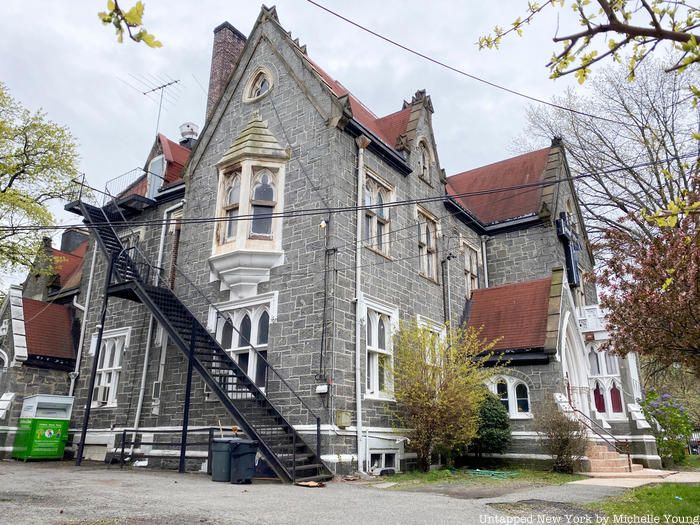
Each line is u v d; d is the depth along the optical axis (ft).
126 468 52.95
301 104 57.57
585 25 16.57
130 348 66.95
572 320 65.36
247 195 55.52
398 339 56.13
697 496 33.50
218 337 56.49
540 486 40.29
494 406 56.24
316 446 45.11
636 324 37.50
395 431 51.98
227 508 26.03
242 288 54.90
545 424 52.54
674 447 70.23
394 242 60.08
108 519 22.34
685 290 34.14
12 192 82.07
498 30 18.67
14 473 43.19
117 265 61.16
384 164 61.11
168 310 56.59
